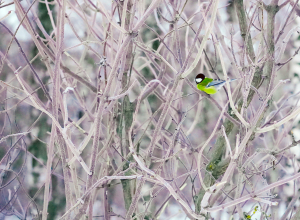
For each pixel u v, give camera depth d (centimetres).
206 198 713
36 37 777
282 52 810
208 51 1388
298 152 1173
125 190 910
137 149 906
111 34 805
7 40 1380
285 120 660
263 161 1059
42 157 1255
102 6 640
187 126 1559
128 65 877
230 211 991
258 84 916
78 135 1332
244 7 995
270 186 689
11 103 1233
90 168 702
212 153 960
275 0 853
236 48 1091
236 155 695
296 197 895
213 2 643
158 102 1462
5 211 966
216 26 878
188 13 1414
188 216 855
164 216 1411
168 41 932
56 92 694
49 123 1274
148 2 1374
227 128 950
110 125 866
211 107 1552
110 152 874
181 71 675
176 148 1032
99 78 764
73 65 1314
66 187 754
